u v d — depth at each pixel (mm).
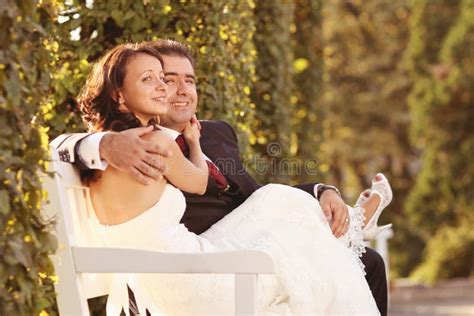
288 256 6316
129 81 6645
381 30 39438
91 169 6281
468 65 29812
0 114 5164
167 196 6223
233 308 6168
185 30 8961
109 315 6484
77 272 5816
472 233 29312
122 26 8625
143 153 6020
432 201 29984
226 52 9320
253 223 6586
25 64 5297
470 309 23484
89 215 6324
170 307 6254
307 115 15148
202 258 5586
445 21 30859
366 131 38812
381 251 16516
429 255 30312
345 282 6316
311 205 6688
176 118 7223
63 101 8375
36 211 5395
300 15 15430
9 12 5129
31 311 5367
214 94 9039
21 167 5312
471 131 29672
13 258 5156
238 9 9562
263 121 12930
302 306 6133
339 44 39156
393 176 39219
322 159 15430
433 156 30031
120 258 5742
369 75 39125
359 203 7242
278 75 13070
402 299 26969
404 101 38688
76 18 8578
